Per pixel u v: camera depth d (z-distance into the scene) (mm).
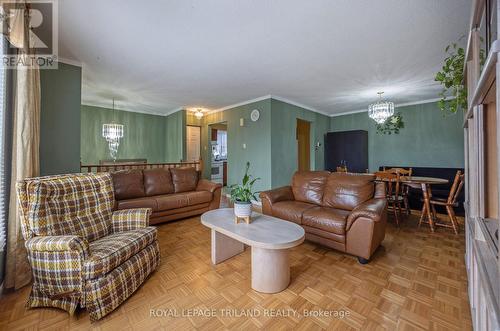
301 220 2520
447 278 1883
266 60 2840
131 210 2123
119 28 2125
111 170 4262
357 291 1725
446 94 4316
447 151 4602
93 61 2863
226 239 2242
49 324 1388
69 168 2766
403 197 3613
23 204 1540
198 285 1811
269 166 4527
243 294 1697
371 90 4062
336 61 2863
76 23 2037
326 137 6094
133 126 6230
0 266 1686
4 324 1385
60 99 2717
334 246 2299
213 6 1816
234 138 5348
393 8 1842
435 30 2154
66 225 1709
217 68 3105
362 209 2137
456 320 1410
